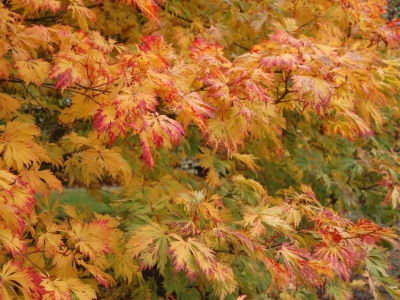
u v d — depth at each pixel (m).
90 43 3.19
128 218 3.51
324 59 3.11
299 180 5.19
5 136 2.74
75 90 3.06
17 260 2.82
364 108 3.69
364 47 4.59
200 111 2.66
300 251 3.07
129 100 2.54
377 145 5.79
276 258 2.92
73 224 3.09
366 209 5.68
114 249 3.29
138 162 4.00
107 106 2.65
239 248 3.47
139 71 2.85
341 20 4.70
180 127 2.57
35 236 3.04
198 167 6.66
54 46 3.48
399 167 5.20
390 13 8.73
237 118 3.12
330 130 4.11
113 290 4.37
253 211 3.32
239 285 3.69
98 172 3.44
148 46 3.20
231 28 4.66
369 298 6.28
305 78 3.05
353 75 3.21
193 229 2.98
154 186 4.03
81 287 2.75
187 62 3.80
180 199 3.25
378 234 3.23
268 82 3.08
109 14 4.72
